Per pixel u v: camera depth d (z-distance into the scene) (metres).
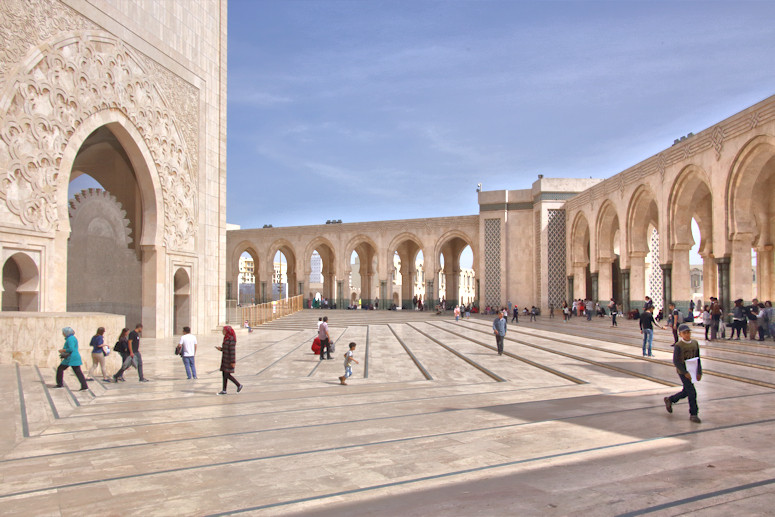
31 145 13.48
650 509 3.76
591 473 4.55
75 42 14.86
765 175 18.33
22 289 13.63
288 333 22.83
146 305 18.55
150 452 5.37
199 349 16.36
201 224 21.58
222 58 23.17
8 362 10.33
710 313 15.02
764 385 8.64
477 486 4.29
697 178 18.41
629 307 23.94
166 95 19.23
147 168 18.12
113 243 18.50
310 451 5.35
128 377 10.98
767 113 14.27
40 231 13.70
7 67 12.85
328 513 3.79
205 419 6.92
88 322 11.13
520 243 34.62
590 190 27.77
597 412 7.03
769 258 19.56
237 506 3.94
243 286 62.50
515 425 6.34
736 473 4.49
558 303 32.16
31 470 4.80
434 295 37.28
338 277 39.97
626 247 23.66
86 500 4.07
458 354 14.43
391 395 8.70
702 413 6.84
